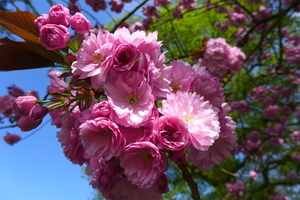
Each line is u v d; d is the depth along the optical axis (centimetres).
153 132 20
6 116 69
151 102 20
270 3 116
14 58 23
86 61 21
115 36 21
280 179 169
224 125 25
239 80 158
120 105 20
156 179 20
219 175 160
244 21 122
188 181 24
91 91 24
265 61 149
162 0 102
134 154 20
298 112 124
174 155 20
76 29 24
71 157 23
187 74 25
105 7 96
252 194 150
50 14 23
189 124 20
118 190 22
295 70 122
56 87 27
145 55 20
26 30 23
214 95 25
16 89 66
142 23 108
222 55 74
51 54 24
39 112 24
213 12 173
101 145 20
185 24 172
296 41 122
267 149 162
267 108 126
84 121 20
